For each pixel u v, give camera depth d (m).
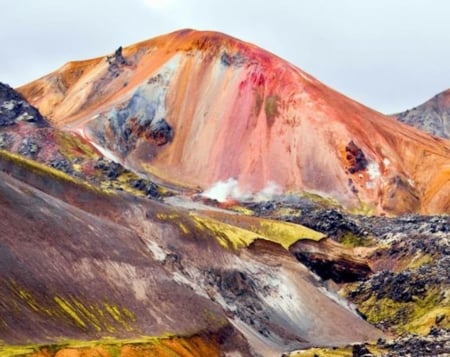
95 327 180.25
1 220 191.00
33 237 194.12
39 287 177.75
